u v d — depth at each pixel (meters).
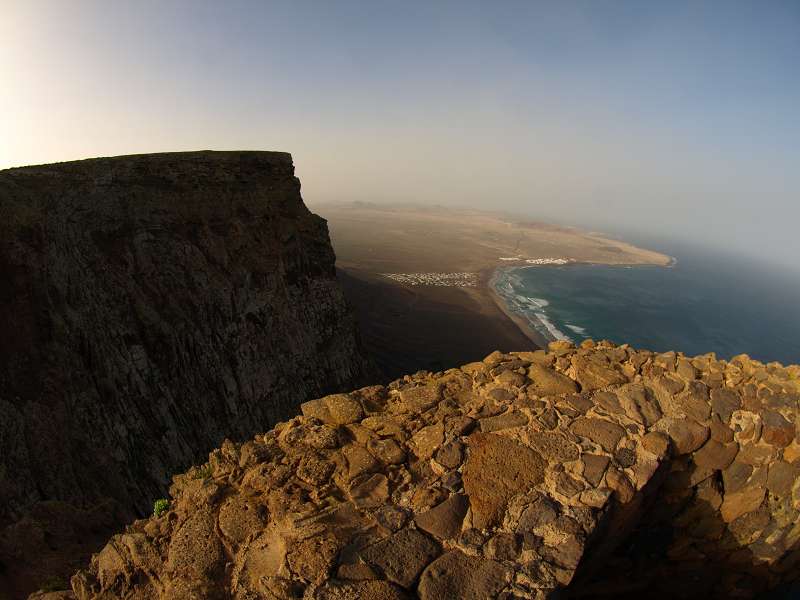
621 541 5.94
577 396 6.38
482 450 5.59
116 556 5.37
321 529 4.60
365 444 5.81
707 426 5.97
